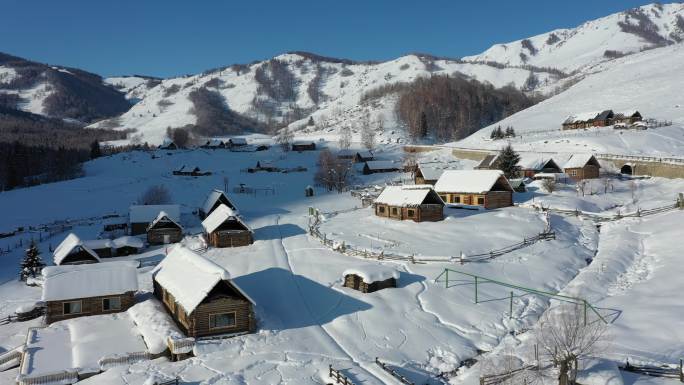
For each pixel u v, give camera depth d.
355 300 49.75
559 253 62.16
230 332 43.38
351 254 63.81
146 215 88.75
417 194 78.25
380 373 36.84
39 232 97.31
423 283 53.03
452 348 41.09
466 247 63.84
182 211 105.75
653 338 38.94
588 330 37.50
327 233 75.06
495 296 50.16
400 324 44.69
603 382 32.62
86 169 189.38
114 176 171.38
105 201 129.00
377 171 143.62
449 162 147.50
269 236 77.44
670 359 35.44
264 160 184.88
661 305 44.38
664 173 103.62
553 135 158.38
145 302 51.38
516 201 91.19
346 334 43.28
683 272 51.16
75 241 67.62
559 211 82.25
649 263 57.38
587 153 116.38
